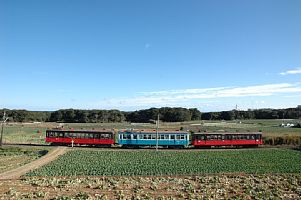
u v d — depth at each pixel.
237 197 38.84
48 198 37.12
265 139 94.19
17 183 43.62
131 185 43.88
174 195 39.56
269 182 46.97
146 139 81.31
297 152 76.44
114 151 74.81
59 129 84.81
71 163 58.78
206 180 47.34
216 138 82.94
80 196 38.03
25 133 124.00
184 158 66.38
